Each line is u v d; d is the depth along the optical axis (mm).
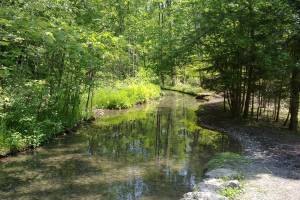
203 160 14625
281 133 19266
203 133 20266
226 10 20875
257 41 20391
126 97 29109
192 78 48375
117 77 33406
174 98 37312
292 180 11430
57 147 16062
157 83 45062
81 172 12773
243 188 10555
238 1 20125
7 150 14352
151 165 13820
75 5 24844
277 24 19406
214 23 21141
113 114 25781
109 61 24562
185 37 22984
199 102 34250
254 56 20891
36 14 17156
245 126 21234
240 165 13055
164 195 10727
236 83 23109
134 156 15102
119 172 12891
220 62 23266
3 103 15625
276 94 22391
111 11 38469
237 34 20391
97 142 17359
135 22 43000
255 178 11547
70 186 11383
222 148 16500
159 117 25359
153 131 20594
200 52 22844
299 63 18031
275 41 19516
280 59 18531
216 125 22141
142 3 47094
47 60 18500
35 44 17219
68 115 19625
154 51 24922
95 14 27203
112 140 17984
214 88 24750
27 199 10266
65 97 19688
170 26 31750
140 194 10781
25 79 17297
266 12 19875
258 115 24297
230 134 19766
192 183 11773
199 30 22094
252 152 15406
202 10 22109
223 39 22094
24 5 15211
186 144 17500
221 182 10820
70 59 18906
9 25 13398
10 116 15266
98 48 19500
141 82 36750
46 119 17406
